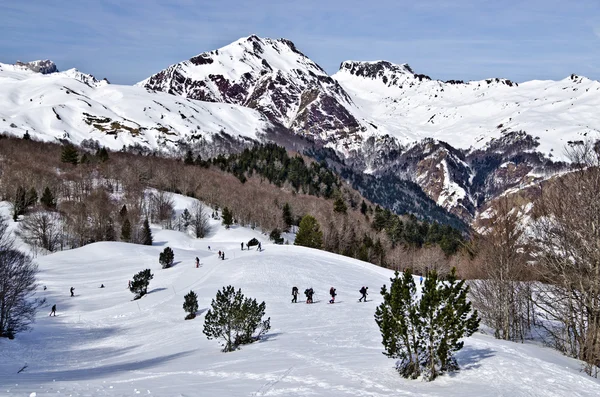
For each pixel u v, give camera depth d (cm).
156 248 10200
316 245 10619
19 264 4606
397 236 15650
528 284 3422
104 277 7525
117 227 12525
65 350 3612
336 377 1742
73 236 11481
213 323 2780
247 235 13800
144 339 3791
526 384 1549
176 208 15400
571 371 1752
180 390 1545
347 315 3731
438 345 1730
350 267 6819
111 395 1427
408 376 1731
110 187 16012
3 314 4203
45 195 12525
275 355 2323
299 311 4006
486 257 3612
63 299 6106
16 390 1471
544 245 3031
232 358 2372
